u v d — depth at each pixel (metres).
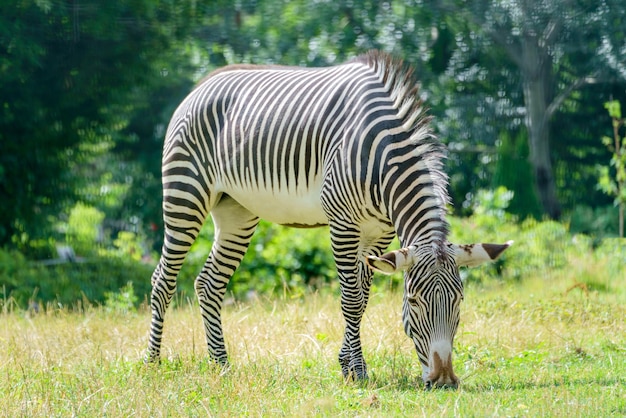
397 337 19.47
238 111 18.22
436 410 13.44
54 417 13.80
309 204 17.28
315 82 17.59
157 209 59.47
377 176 15.84
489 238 38.62
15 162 44.06
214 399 14.74
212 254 19.30
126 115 55.66
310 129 17.02
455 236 38.06
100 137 50.12
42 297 34.66
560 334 20.97
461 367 17.59
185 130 18.88
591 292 29.97
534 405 13.68
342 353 16.92
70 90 47.47
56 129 46.94
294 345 19.48
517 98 69.06
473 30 66.81
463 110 68.75
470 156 71.00
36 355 18.86
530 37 64.69
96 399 14.72
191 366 17.56
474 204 66.38
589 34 64.81
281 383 15.88
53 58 46.94
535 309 23.84
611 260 36.41
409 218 15.34
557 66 67.44
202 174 18.72
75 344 20.53
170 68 56.31
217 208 19.28
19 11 44.28
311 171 17.06
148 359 18.23
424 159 15.70
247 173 17.89
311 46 64.31
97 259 41.94
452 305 14.32
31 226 45.03
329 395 14.93
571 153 70.56
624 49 64.56
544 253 38.56
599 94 69.06
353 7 63.78
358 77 16.95
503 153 58.53
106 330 22.42
